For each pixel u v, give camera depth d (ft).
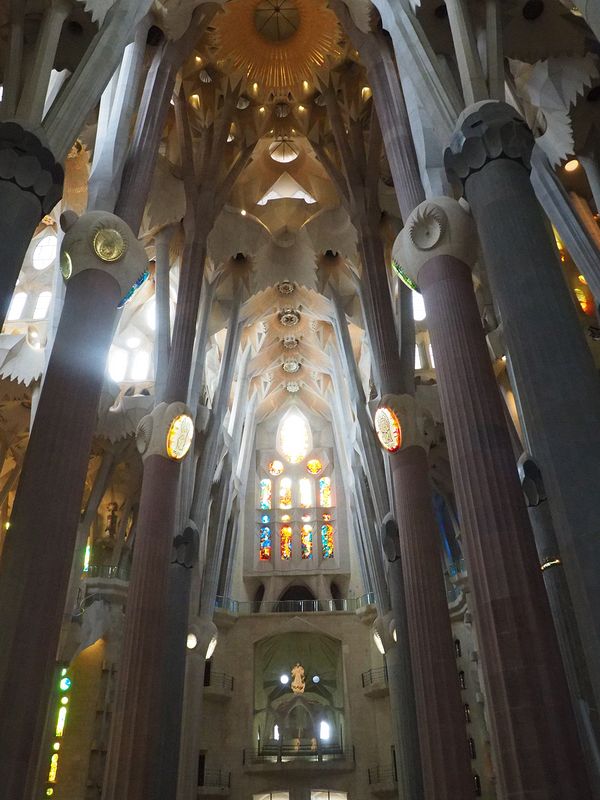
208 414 76.79
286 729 94.73
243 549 109.60
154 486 51.70
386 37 53.42
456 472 30.76
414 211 37.35
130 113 46.14
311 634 99.76
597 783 41.93
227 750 88.58
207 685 90.79
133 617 45.62
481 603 27.37
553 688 24.73
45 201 28.86
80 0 33.06
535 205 28.99
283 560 108.99
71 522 31.04
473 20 34.94
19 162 27.91
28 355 69.00
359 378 82.64
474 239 36.60
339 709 96.17
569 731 24.11
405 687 55.01
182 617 57.57
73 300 36.65
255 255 87.04
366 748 88.94
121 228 38.78
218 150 71.31
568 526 21.43
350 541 109.70
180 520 64.34
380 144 71.15
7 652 26.61
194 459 73.72
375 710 91.20
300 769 86.48
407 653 55.98
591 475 21.81
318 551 109.09
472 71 32.68
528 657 25.35
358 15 53.36
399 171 46.57
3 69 39.11
